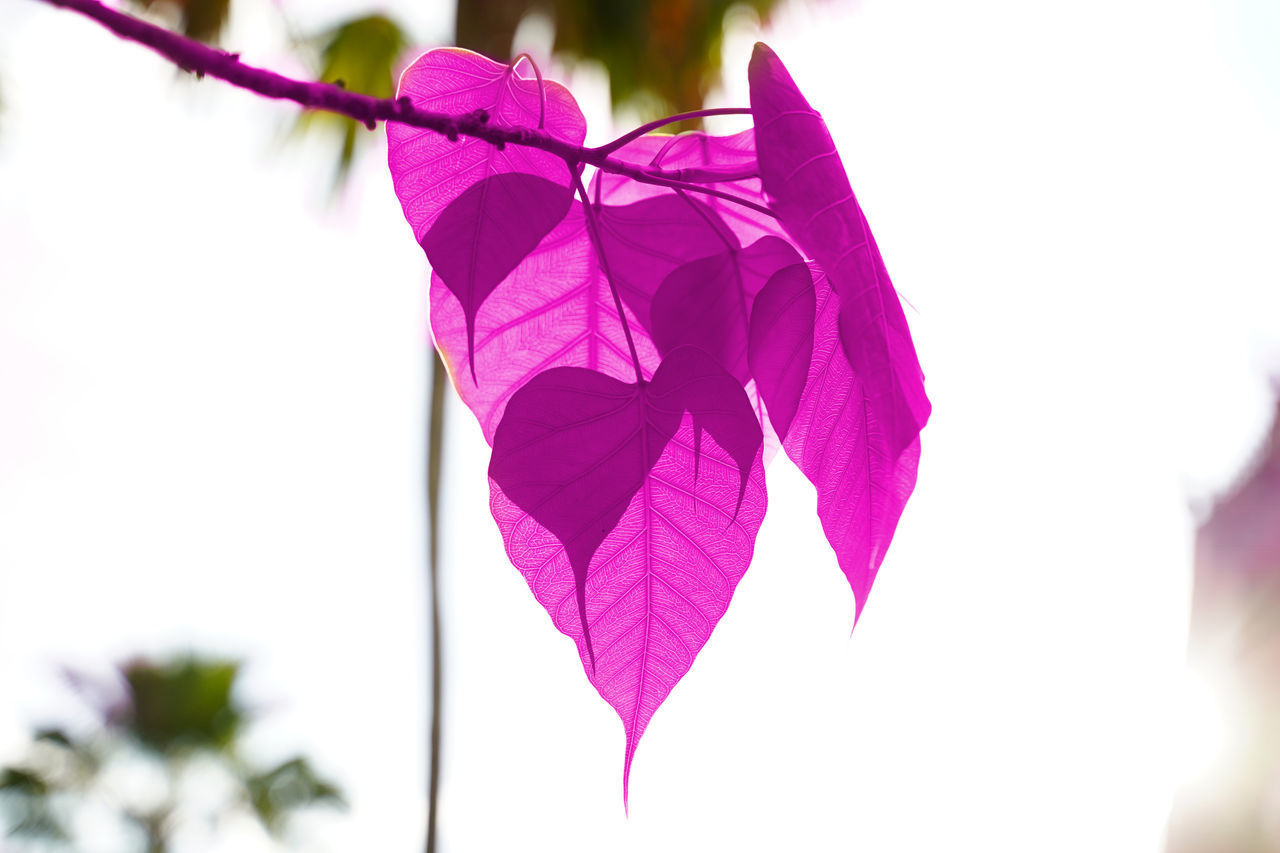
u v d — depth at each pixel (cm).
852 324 106
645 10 500
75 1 99
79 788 782
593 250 116
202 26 466
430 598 354
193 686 815
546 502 109
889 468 108
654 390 110
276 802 806
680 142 117
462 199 110
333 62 508
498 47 450
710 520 109
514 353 116
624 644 109
